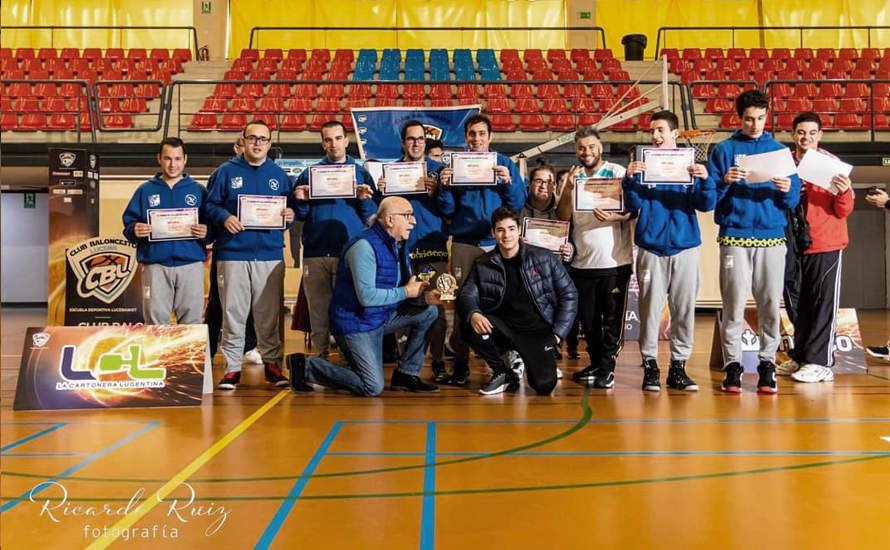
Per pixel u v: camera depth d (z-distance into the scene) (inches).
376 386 166.1
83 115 458.9
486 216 181.8
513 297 170.4
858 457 110.5
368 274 162.1
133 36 603.8
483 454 113.3
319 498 91.8
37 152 399.5
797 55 568.1
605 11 612.7
